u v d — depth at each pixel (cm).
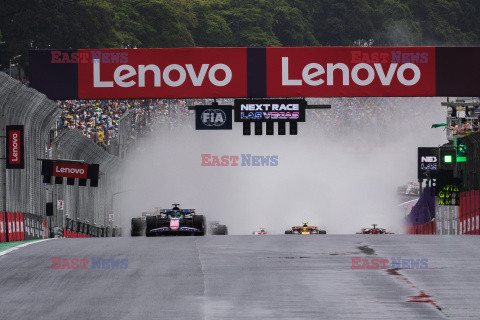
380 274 4753
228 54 12875
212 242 7144
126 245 6769
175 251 6156
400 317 3431
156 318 3422
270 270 4966
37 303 3800
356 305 3734
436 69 12962
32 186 14250
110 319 3403
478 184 17612
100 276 4694
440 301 3828
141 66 12912
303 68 12862
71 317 3450
